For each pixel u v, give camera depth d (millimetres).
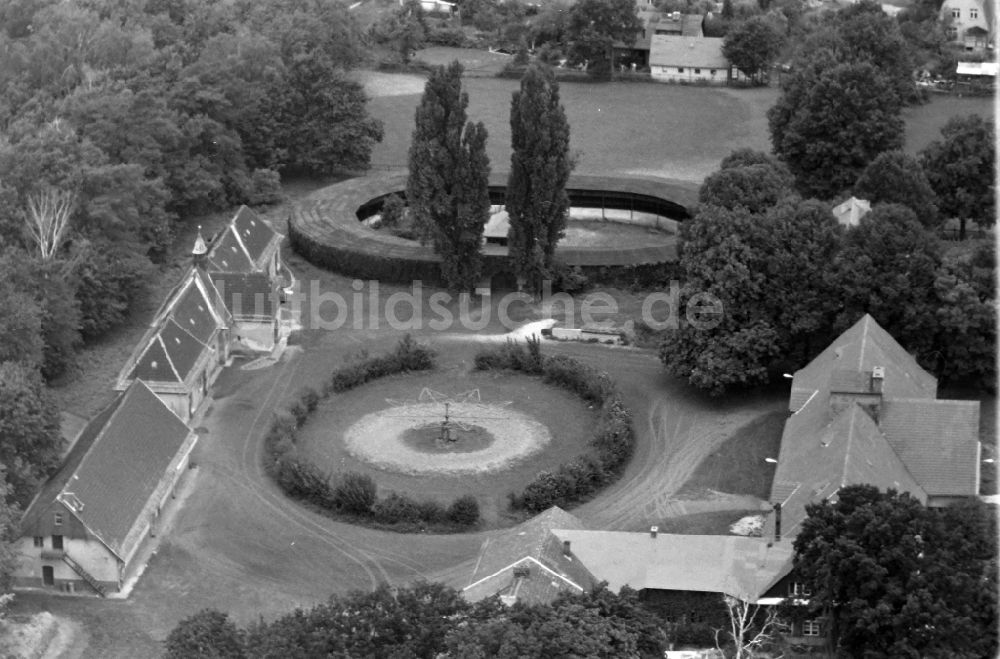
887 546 196375
